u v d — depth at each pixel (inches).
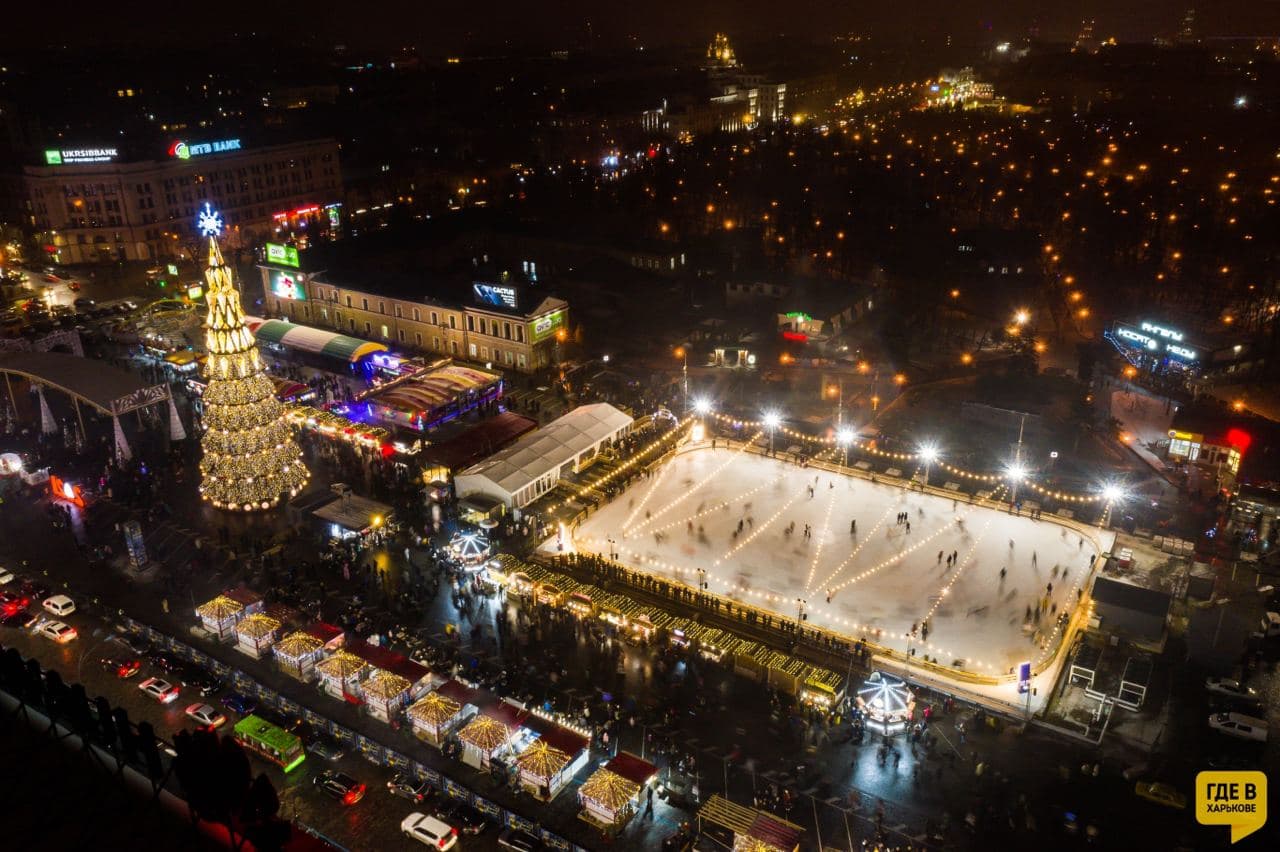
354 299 5428.2
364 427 3998.5
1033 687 2513.5
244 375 3324.3
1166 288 5728.3
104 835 487.5
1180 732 2354.8
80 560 3075.8
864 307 5472.4
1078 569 3065.9
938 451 3929.6
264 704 2425.0
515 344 4817.9
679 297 5885.8
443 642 2701.8
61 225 6683.1
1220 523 3275.1
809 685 2444.6
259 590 2933.1
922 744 2319.1
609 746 2313.0
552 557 3154.5
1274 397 4333.2
